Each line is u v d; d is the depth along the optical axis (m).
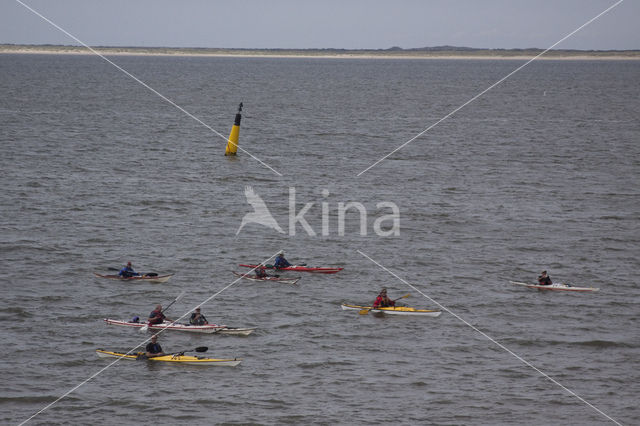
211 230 199.00
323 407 110.00
